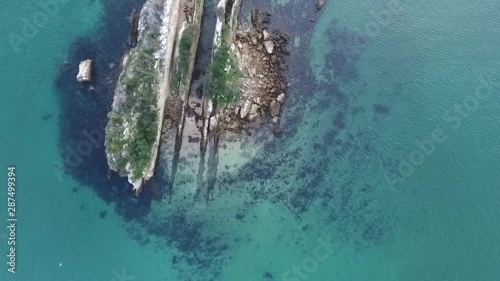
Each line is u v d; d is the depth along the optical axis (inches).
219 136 981.8
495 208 1001.5
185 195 949.8
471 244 973.8
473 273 955.3
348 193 999.6
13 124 946.1
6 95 960.9
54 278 877.8
